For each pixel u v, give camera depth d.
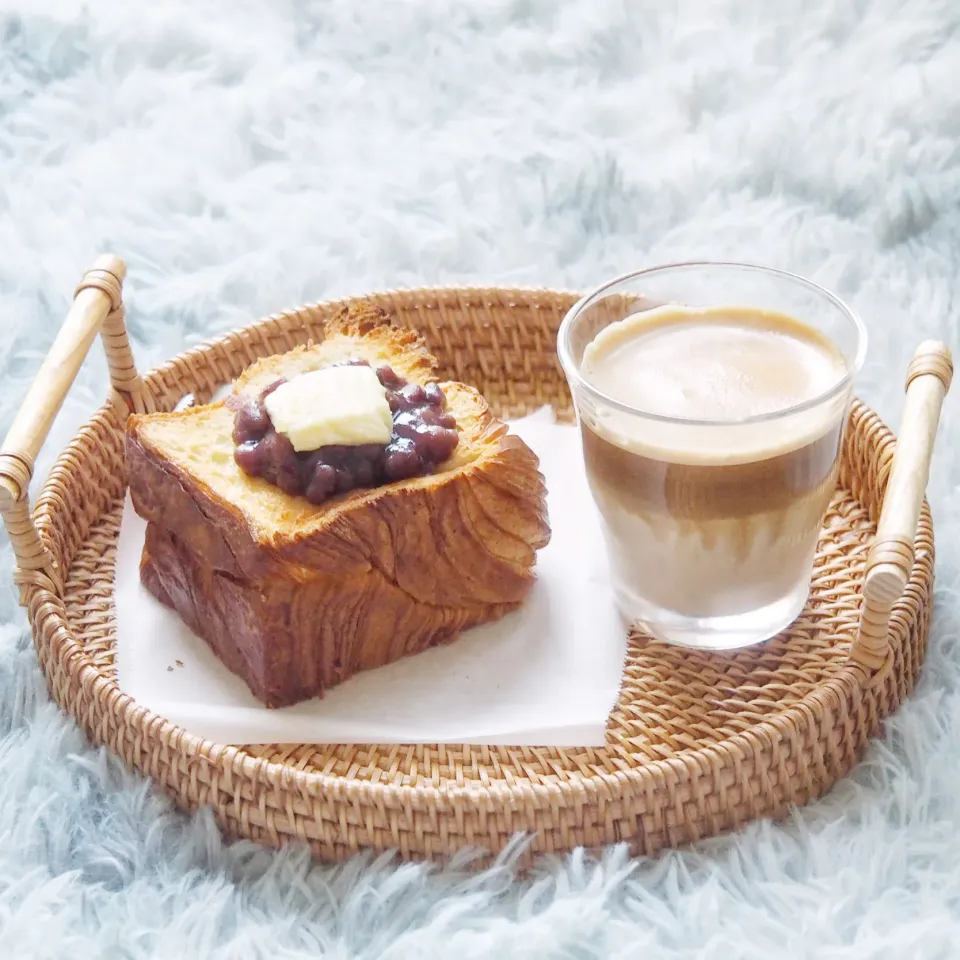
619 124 1.06
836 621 0.74
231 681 0.73
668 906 0.68
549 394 0.84
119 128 1.05
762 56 1.08
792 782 0.70
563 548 0.77
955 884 0.68
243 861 0.69
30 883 0.69
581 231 0.98
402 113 1.07
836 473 0.73
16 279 0.95
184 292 0.94
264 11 1.12
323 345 0.78
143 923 0.68
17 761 0.72
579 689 0.72
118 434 0.80
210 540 0.72
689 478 0.70
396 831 0.68
